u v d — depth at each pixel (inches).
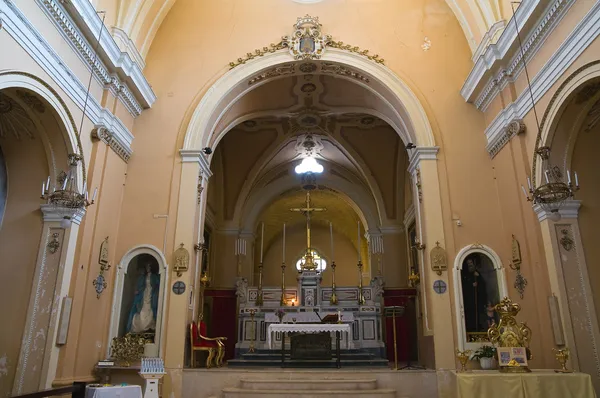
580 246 277.0
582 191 284.2
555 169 283.0
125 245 352.2
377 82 402.0
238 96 416.5
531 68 309.4
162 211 361.7
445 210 358.3
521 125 314.2
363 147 583.5
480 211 357.1
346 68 410.3
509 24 308.0
